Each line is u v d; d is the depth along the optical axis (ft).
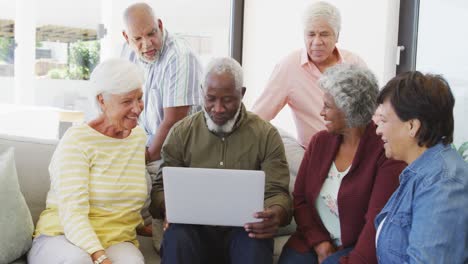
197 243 5.99
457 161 4.57
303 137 8.75
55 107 10.56
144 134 6.72
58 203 6.00
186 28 11.78
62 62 10.65
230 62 6.25
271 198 6.34
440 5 10.16
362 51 10.91
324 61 8.52
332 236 6.22
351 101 5.69
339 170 6.12
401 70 10.76
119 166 6.29
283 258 6.31
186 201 5.57
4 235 5.90
